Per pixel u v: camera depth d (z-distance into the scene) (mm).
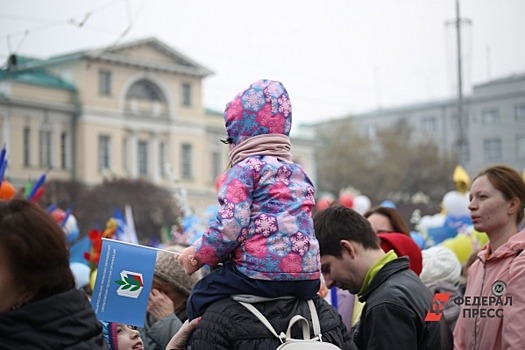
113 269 3861
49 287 3006
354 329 4797
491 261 4828
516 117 66375
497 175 4965
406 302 4262
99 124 56344
